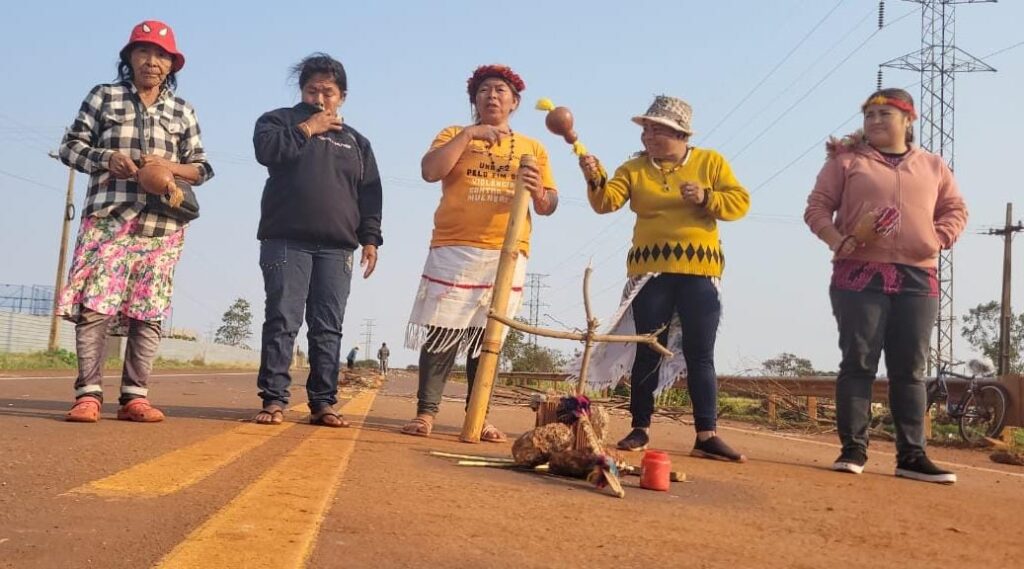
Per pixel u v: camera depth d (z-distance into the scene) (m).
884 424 9.76
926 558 2.33
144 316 4.79
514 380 21.27
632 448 5.15
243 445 3.76
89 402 4.61
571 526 2.41
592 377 5.29
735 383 12.41
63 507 2.21
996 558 2.38
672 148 5.18
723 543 2.34
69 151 4.70
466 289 5.17
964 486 4.40
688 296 5.04
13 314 35.97
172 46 4.86
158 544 1.89
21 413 4.96
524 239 5.28
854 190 4.86
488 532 2.23
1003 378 9.81
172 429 4.39
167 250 4.86
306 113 5.27
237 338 86.69
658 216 5.10
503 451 4.40
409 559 1.89
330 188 5.18
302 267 5.19
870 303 4.71
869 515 3.01
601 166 5.04
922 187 4.80
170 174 4.71
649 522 2.58
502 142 5.34
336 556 1.87
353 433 4.77
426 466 3.49
